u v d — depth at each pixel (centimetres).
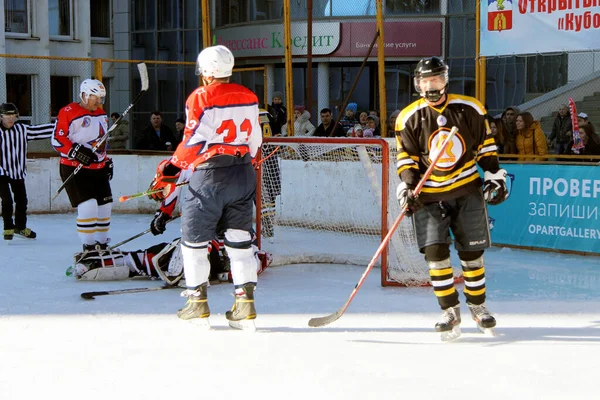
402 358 859
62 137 1395
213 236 987
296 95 4203
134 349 898
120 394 740
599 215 1577
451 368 820
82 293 1192
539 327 1002
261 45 4094
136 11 4447
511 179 1711
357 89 4069
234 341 934
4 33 3909
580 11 1659
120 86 4400
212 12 4288
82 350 894
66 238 1858
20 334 968
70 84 4147
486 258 1581
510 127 1794
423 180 909
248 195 988
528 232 1688
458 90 3800
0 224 2111
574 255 1612
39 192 2345
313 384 766
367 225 1659
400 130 938
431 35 3822
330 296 1205
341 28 3941
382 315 1070
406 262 1309
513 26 1747
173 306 1125
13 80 3884
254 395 735
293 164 1748
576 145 1728
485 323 945
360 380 779
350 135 2278
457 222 938
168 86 4306
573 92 2569
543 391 746
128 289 1230
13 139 1788
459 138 918
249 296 979
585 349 894
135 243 1770
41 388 758
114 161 2386
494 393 740
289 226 1753
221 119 965
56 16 4244
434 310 1102
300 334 967
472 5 3728
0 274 1383
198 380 780
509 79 3091
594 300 1173
